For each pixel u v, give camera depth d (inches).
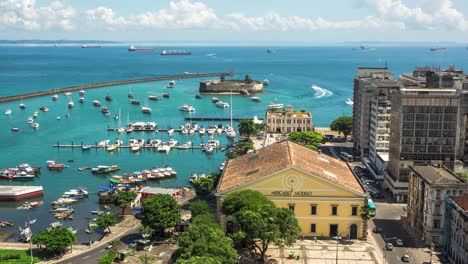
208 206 7042.3
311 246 6161.4
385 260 5787.4
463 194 6112.2
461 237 5580.7
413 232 6707.7
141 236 6594.5
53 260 5890.8
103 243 6422.2
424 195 6402.6
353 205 6358.3
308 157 7111.2
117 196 7588.6
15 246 6368.1
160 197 6545.3
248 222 5452.8
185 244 5113.2
